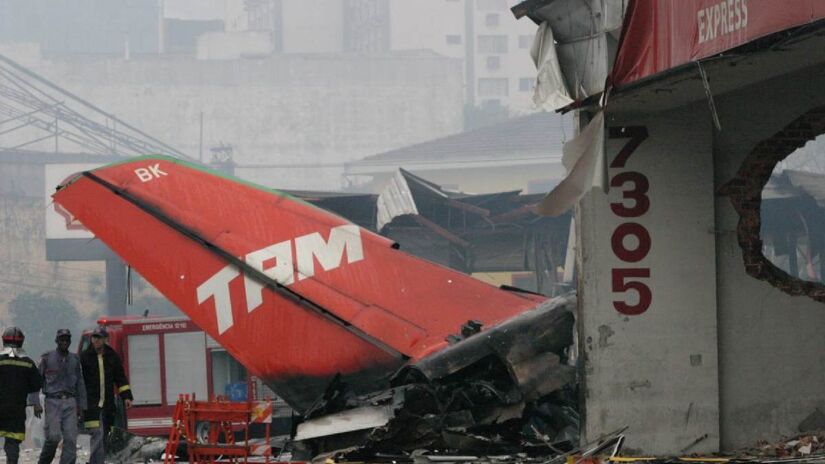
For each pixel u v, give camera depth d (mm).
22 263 149875
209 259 20391
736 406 20203
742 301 20328
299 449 19047
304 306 19828
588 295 19984
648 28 17281
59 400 22391
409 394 18500
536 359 19281
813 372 20312
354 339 19406
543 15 19719
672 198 20172
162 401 38375
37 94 196625
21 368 21656
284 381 19578
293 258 20359
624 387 19922
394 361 19125
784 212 62000
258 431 34781
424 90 198000
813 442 19359
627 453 19812
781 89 20203
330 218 20828
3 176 161500
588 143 17797
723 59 16859
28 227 151250
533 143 148500
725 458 18547
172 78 199125
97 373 23609
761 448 19688
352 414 18484
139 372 38438
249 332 19938
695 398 19984
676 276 20094
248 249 20406
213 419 18828
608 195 20141
